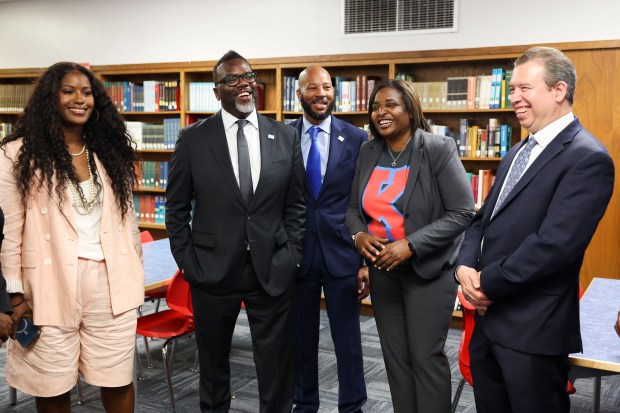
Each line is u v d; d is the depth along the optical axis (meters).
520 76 1.85
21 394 3.41
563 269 1.80
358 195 2.62
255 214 2.52
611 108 4.44
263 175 2.52
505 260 1.83
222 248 2.50
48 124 2.14
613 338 2.11
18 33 6.75
